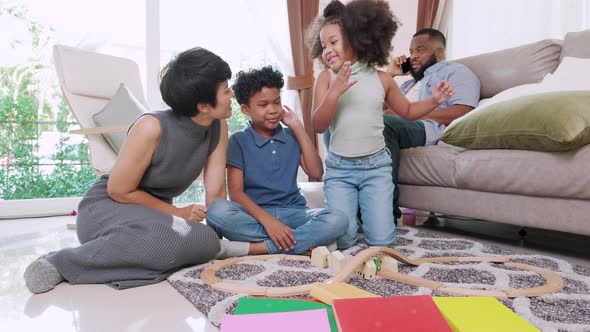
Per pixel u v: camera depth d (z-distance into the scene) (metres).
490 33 3.38
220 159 1.35
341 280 0.91
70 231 1.92
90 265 1.01
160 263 1.03
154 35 2.84
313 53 1.60
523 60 2.00
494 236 1.73
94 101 2.17
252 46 3.19
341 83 1.29
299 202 1.50
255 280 0.98
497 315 0.70
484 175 1.50
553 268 1.12
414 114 1.49
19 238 1.73
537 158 1.34
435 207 1.77
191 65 1.11
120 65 2.36
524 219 1.42
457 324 0.66
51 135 2.79
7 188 2.70
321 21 1.53
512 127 1.37
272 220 1.29
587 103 1.24
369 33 1.43
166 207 1.18
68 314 0.81
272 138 1.48
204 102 1.12
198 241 1.09
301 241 1.27
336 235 1.31
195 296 0.88
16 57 2.62
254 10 3.07
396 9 3.53
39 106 2.73
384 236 1.39
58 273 0.99
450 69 2.07
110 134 1.93
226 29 3.11
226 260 1.16
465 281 0.98
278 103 1.44
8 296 0.94
